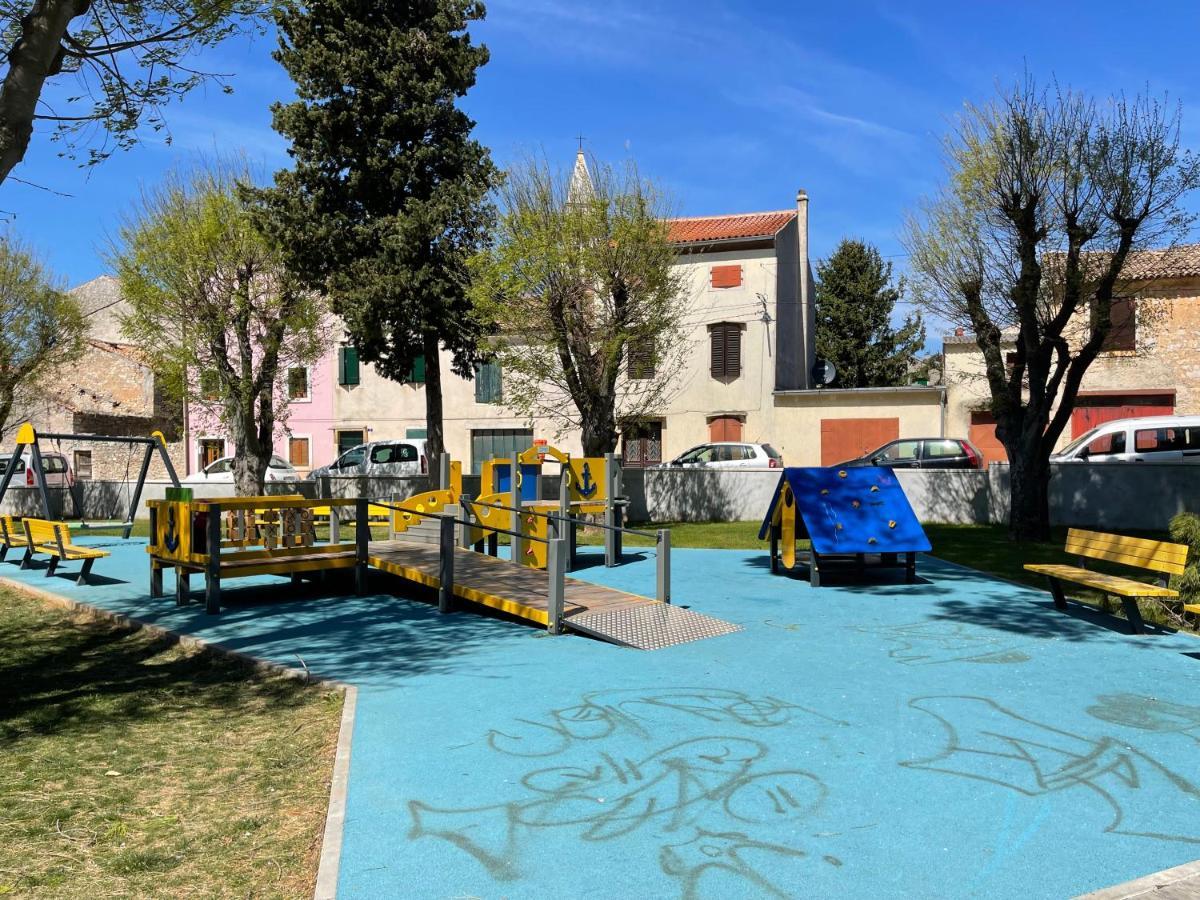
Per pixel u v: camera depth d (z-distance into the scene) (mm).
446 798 4797
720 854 4137
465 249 22656
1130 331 28094
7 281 27812
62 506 27812
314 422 36469
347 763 5344
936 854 4137
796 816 4562
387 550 12531
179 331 21562
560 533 9422
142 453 37250
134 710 6914
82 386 38438
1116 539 9547
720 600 11109
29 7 7383
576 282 20344
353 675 7531
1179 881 3871
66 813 4762
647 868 3998
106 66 8055
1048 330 16031
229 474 29062
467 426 34656
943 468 22828
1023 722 6102
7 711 6945
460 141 23391
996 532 18344
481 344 22250
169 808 4836
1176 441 21109
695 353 32344
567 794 4848
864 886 3840
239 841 4375
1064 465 19156
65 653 9117
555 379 21297
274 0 8094
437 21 22953
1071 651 8203
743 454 26016
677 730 5953
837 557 14430
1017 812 4617
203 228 20766
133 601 11414
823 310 47719
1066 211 14922
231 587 12562
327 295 22812
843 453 31062
